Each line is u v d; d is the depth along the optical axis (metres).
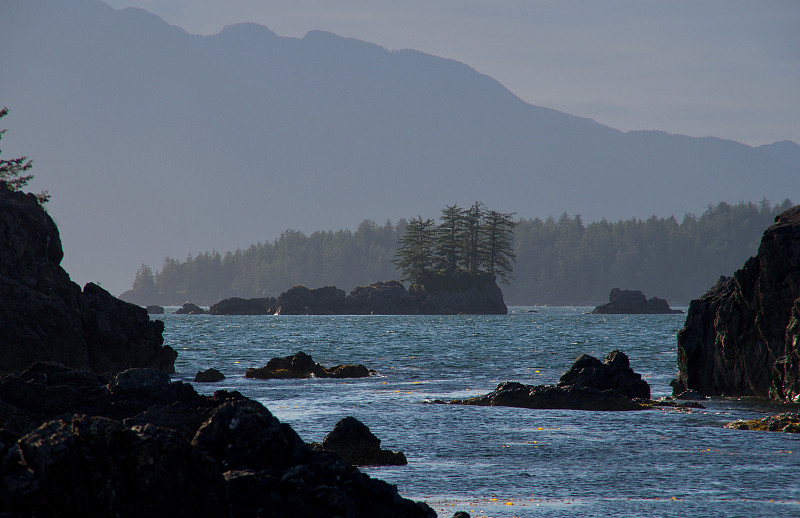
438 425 109.62
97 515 40.19
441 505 65.25
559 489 71.25
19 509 38.56
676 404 131.75
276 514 46.16
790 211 154.50
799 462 83.62
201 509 43.00
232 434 50.69
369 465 82.06
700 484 73.25
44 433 41.03
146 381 79.00
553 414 120.44
